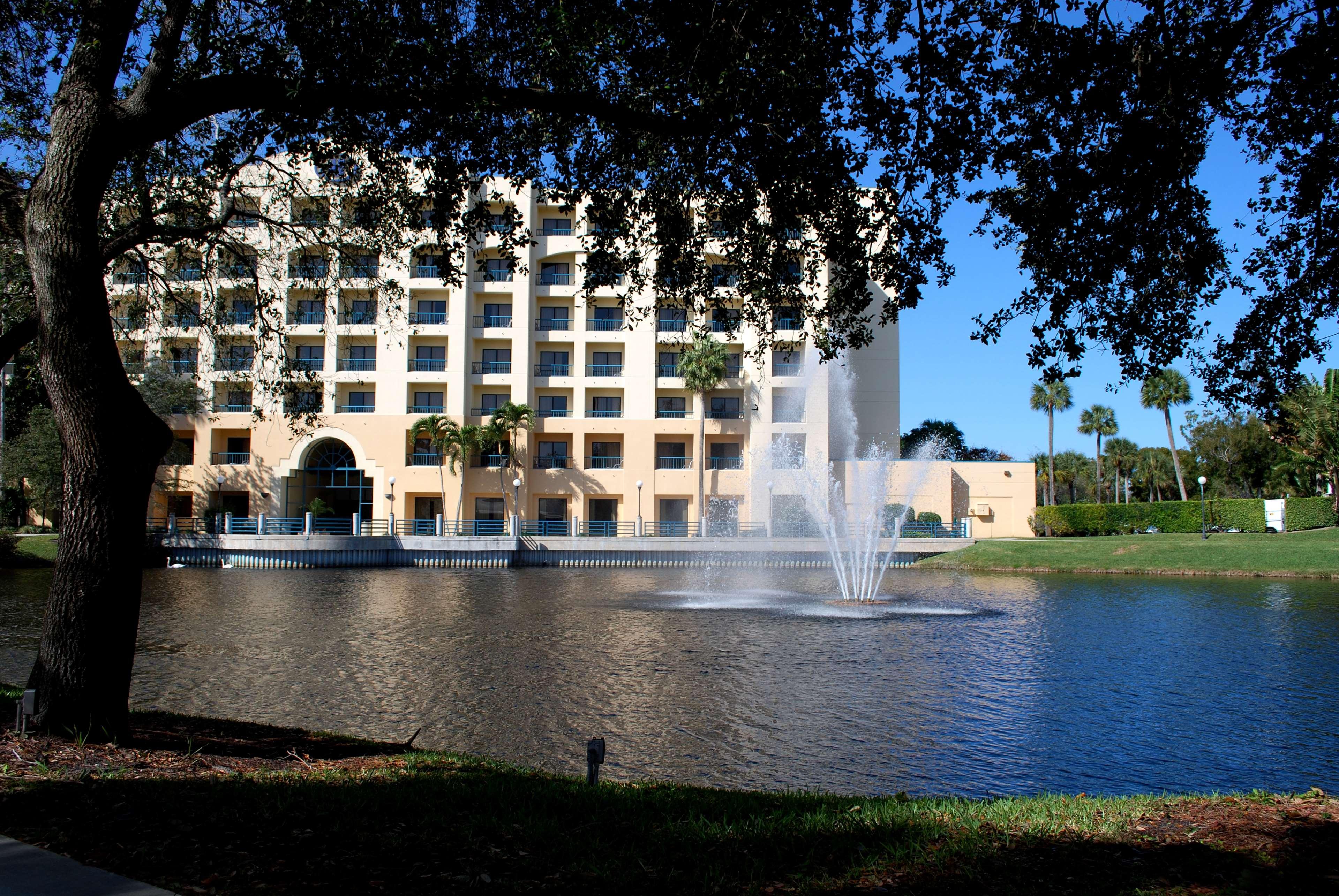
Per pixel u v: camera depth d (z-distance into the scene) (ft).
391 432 174.81
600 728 38.58
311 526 158.81
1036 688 47.91
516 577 129.39
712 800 21.50
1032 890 14.79
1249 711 42.60
